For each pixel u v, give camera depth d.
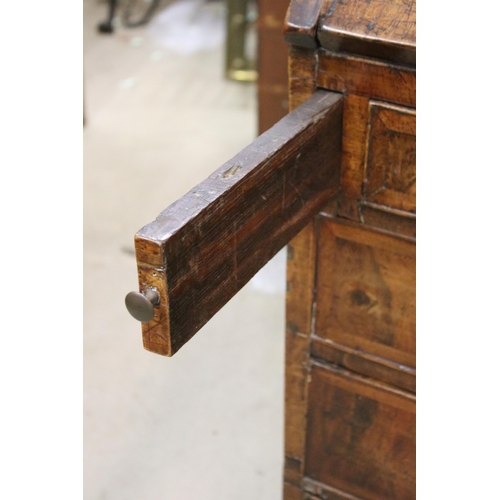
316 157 0.79
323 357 1.04
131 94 2.90
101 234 2.20
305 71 0.83
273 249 0.76
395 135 0.81
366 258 0.92
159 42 3.27
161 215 0.61
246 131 2.67
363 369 1.01
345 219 0.90
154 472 1.53
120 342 1.85
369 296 0.95
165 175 2.44
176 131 2.67
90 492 1.48
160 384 1.74
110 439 1.60
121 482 1.50
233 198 0.66
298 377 1.07
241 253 0.70
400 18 0.75
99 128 2.69
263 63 2.11
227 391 1.72
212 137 2.63
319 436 1.11
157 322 0.62
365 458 1.09
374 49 0.76
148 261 0.59
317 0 0.79
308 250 0.95
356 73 0.79
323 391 1.06
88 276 2.05
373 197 0.86
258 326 1.91
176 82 2.98
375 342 0.98
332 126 0.81
